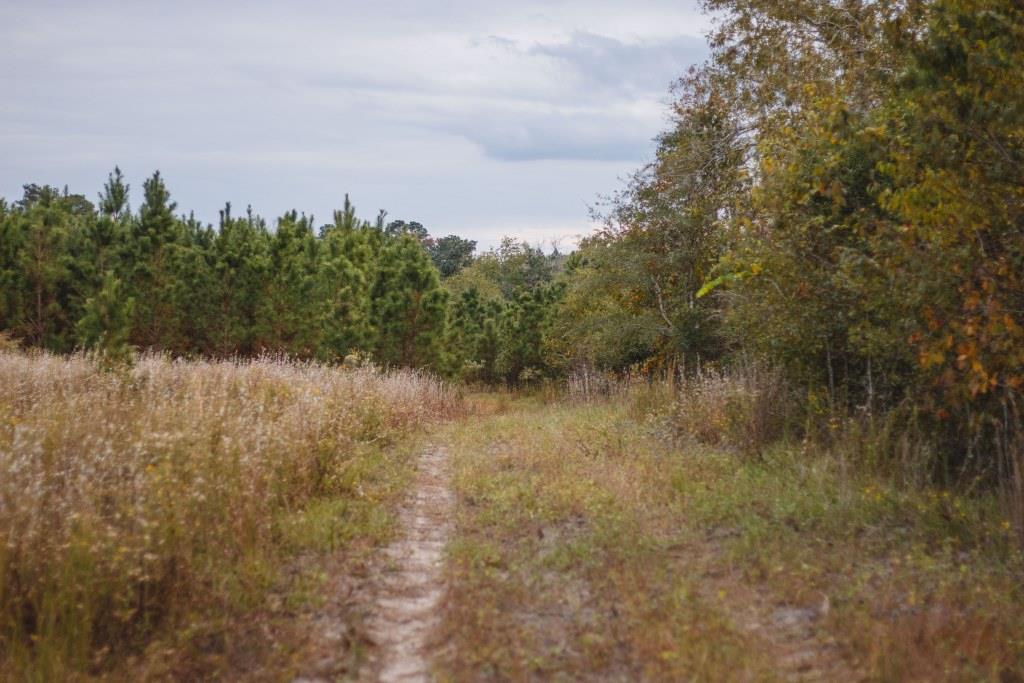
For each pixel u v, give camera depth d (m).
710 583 6.45
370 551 7.45
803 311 11.15
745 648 5.23
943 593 5.97
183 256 22.81
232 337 22.34
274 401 12.80
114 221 24.55
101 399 11.60
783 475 9.41
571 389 23.08
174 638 5.59
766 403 11.45
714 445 11.85
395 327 23.06
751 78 20.50
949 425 9.54
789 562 6.75
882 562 6.81
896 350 9.75
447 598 6.19
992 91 7.18
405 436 14.98
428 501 9.68
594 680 4.98
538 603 6.13
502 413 22.23
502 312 35.69
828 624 5.61
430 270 23.56
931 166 7.84
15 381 13.23
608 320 22.23
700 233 20.33
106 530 6.32
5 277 23.08
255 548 7.00
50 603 5.54
